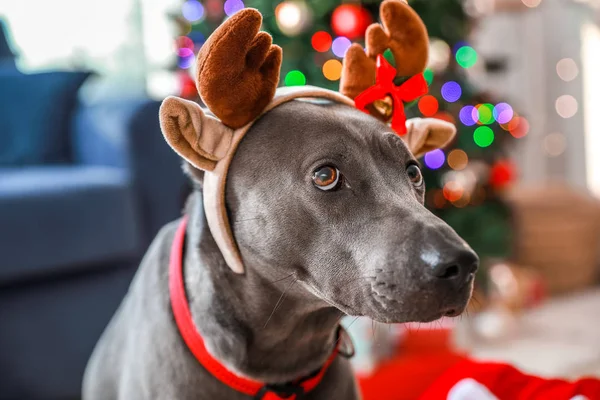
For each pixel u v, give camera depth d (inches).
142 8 133.3
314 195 33.9
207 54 34.0
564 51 143.4
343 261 33.5
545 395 47.3
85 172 74.9
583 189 140.9
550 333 92.6
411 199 34.3
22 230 65.0
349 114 36.2
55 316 68.1
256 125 36.1
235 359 37.6
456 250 30.5
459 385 49.5
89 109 85.0
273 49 35.4
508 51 143.7
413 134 41.9
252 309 37.4
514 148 107.2
